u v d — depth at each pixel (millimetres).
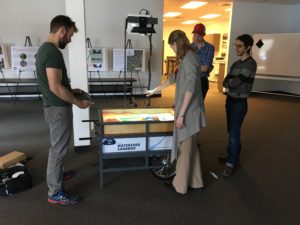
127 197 2301
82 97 2227
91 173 2705
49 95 1939
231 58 7613
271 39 6895
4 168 2559
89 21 6328
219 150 3420
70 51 2957
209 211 2131
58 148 2057
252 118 5051
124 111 2639
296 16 7586
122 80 6336
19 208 2098
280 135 4066
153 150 2406
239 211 2141
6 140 3586
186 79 2037
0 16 5852
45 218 1984
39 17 6051
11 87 6199
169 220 2006
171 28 13312
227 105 2742
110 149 2322
